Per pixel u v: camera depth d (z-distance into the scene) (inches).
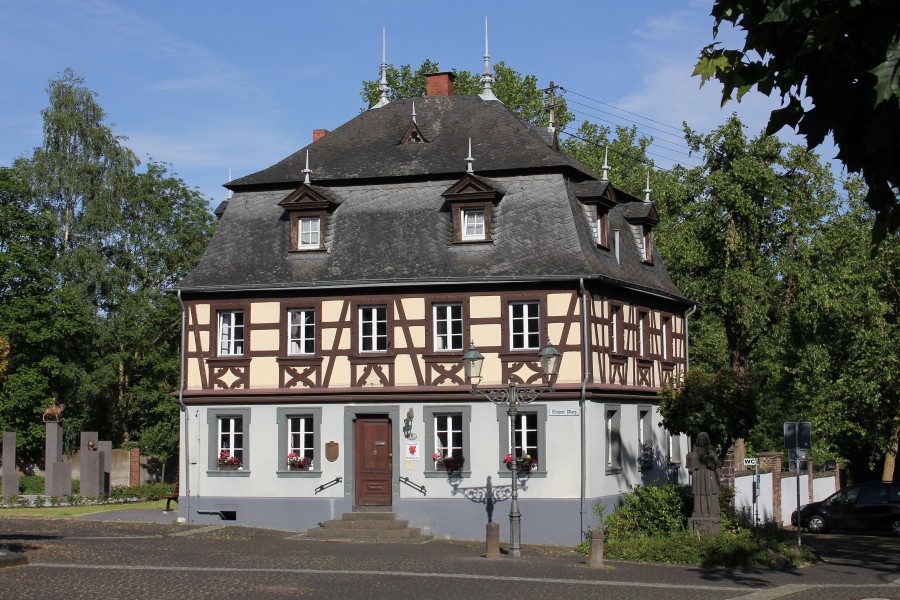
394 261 1278.3
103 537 1122.0
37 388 2014.0
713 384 1215.6
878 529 1546.5
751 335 1774.1
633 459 1339.8
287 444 1284.4
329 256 1306.6
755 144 1695.4
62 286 2124.8
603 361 1262.3
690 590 800.3
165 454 2032.5
